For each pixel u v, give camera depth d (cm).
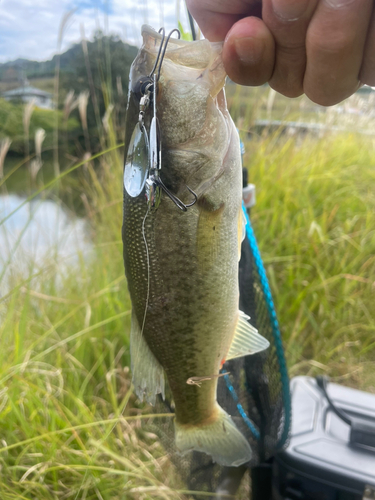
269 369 25
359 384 43
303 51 16
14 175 103
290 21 15
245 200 26
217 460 22
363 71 15
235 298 21
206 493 27
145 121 18
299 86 17
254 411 28
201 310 20
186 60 19
